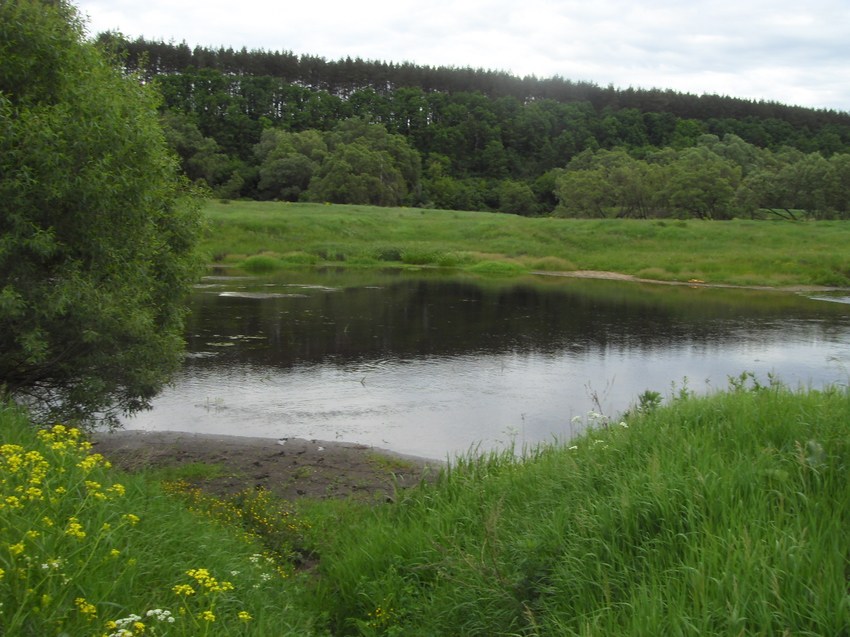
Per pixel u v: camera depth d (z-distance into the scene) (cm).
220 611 324
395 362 1415
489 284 3262
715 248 4456
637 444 493
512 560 391
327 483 714
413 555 452
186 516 439
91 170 640
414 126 13375
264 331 1748
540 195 11469
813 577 288
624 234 4953
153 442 856
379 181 8281
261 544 504
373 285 3062
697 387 1207
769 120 13950
